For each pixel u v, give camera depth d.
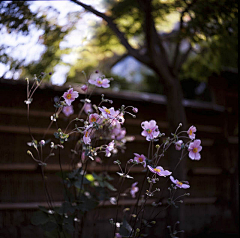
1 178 3.07
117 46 4.34
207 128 4.42
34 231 3.01
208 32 3.32
